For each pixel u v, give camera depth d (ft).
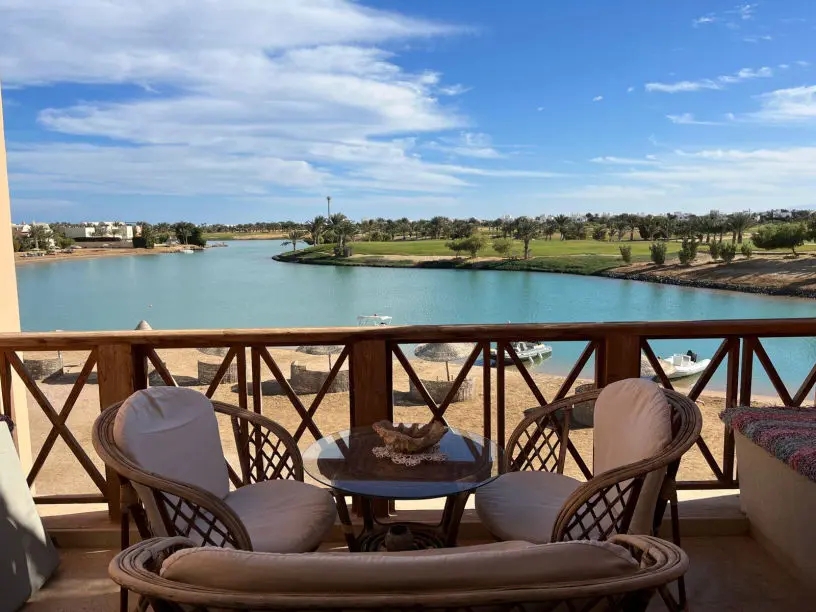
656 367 7.90
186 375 32.32
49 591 6.66
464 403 24.88
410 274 167.53
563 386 8.04
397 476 5.76
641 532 5.22
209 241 337.93
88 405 22.40
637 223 200.13
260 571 2.51
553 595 2.45
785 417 7.27
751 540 7.52
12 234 9.14
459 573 2.50
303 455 6.40
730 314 87.66
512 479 6.59
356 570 2.49
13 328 9.20
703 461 16.48
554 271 162.61
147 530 5.55
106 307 116.57
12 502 6.29
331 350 40.37
